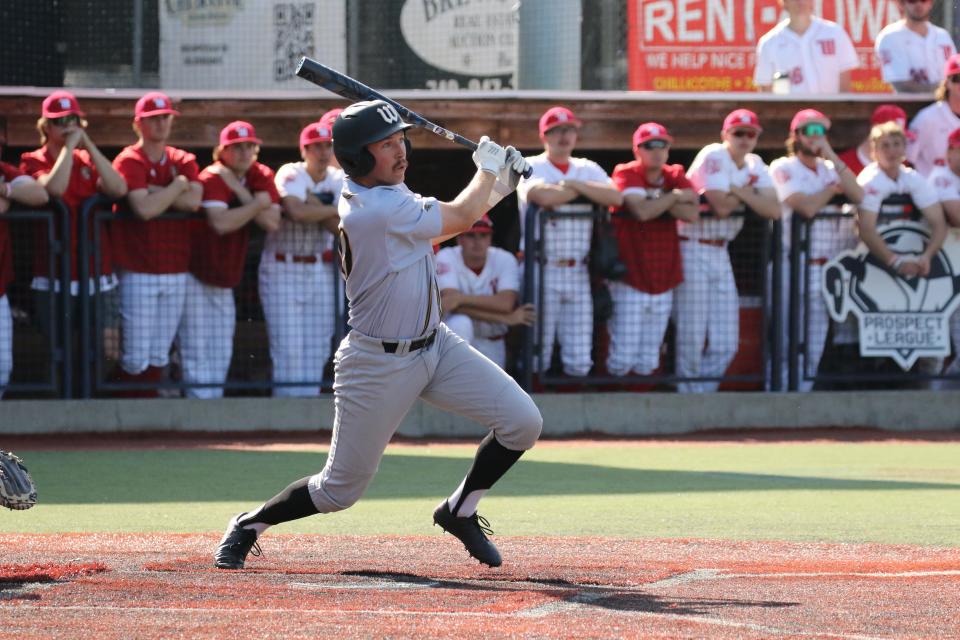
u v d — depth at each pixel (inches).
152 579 519.8
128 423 1258.0
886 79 1488.7
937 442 1258.6
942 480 972.6
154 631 406.0
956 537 695.7
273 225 1241.4
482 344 1310.3
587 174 1307.8
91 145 1198.3
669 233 1299.2
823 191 1327.5
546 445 1230.3
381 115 513.3
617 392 1330.0
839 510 808.9
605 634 403.2
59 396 1267.2
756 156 1326.3
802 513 795.4
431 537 679.7
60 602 461.4
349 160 515.5
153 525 743.7
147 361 1245.7
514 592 489.4
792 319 1344.7
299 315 1278.3
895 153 1318.9
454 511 566.6
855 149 1427.2
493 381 543.8
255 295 1289.4
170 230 1230.9
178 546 639.8
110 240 1241.4
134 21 1647.4
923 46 1478.8
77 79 1656.0
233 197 1251.2
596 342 1326.3
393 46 1658.5
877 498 868.0
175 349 1283.2
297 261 1268.5
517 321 1291.8
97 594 478.3
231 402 1270.9
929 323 1350.9
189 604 458.3
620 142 1435.8
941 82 1439.5
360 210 513.7
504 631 406.9
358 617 432.1
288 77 1659.7
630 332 1312.7
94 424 1251.8
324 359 1291.8
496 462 553.9
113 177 1196.5
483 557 567.2
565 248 1294.3
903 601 473.1
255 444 1207.6
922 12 1476.4
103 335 1250.0
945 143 1381.6
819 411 1342.3
